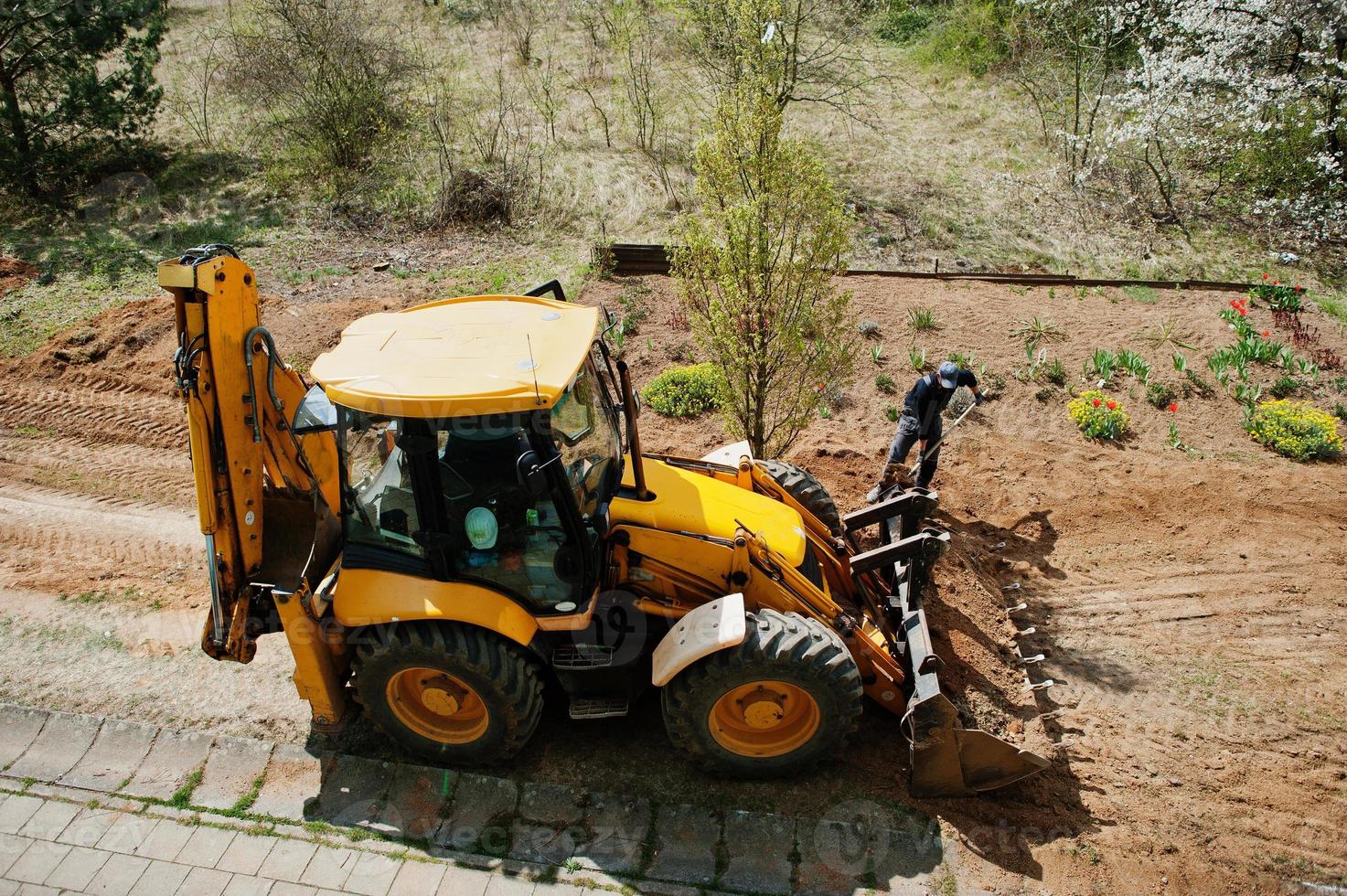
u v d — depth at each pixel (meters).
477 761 5.02
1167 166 14.70
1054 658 6.33
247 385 4.67
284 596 4.63
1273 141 14.40
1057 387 9.99
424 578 4.71
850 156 15.38
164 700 5.49
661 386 9.45
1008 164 15.27
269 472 5.06
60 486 7.77
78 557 6.82
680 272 7.14
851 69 17.42
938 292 11.73
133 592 6.44
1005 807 4.96
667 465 5.77
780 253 6.79
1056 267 12.64
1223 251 13.21
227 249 4.43
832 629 5.07
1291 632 6.63
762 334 6.89
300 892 4.45
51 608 6.23
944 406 7.64
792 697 4.83
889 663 5.11
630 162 14.88
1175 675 6.20
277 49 15.09
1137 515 8.01
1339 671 6.25
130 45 14.30
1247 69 14.14
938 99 17.69
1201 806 5.11
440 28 19.92
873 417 9.41
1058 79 17.42
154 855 4.63
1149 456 8.95
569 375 4.38
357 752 5.21
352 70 14.98
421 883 4.48
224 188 14.35
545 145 15.33
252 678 5.68
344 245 12.80
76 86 13.65
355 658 4.85
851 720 4.77
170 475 8.03
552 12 20.45
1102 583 7.16
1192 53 14.87
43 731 5.29
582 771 5.07
